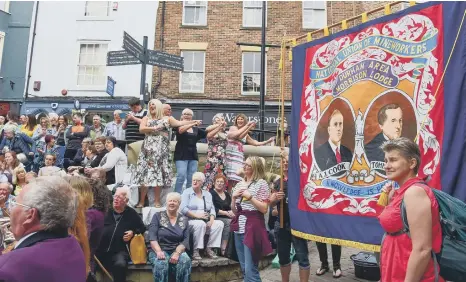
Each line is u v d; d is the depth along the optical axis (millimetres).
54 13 15062
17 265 1593
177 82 14344
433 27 3295
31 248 1683
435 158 3137
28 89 14641
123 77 14508
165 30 14695
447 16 3209
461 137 3000
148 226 5664
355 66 3879
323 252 5371
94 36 14953
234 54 14461
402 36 3512
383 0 13922
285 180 4902
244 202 4293
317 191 4098
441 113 3152
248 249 4117
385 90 3592
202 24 14766
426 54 3318
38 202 1759
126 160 6719
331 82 4125
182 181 6297
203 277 5355
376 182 3570
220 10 14766
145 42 9531
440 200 2268
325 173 4043
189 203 5770
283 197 4621
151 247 5023
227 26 14633
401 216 2293
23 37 14953
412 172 2422
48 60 14828
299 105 4477
